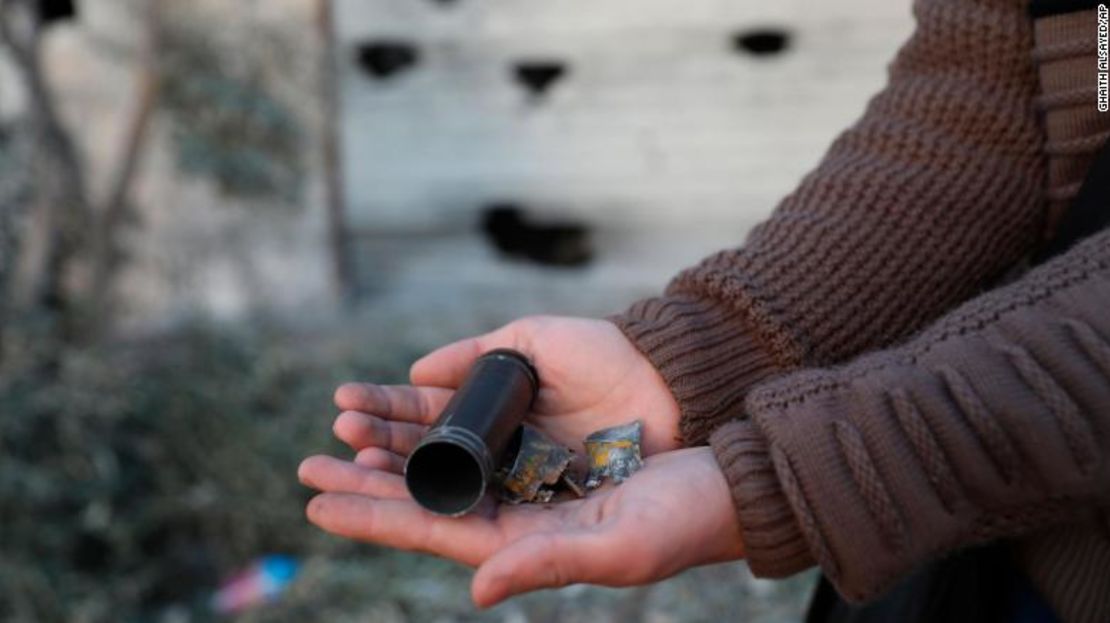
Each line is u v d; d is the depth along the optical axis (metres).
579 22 3.92
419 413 1.28
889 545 0.94
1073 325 0.92
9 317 3.11
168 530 3.05
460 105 4.01
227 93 3.44
